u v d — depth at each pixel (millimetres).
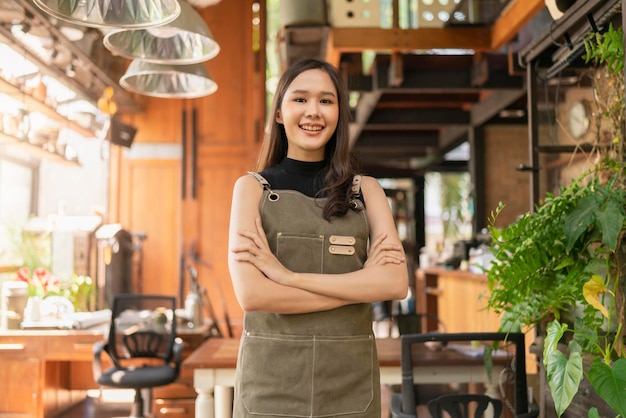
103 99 6207
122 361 5055
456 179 13078
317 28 5363
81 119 6559
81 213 8312
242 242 1692
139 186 8234
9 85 4934
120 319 5020
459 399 2566
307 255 1725
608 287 2449
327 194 1788
